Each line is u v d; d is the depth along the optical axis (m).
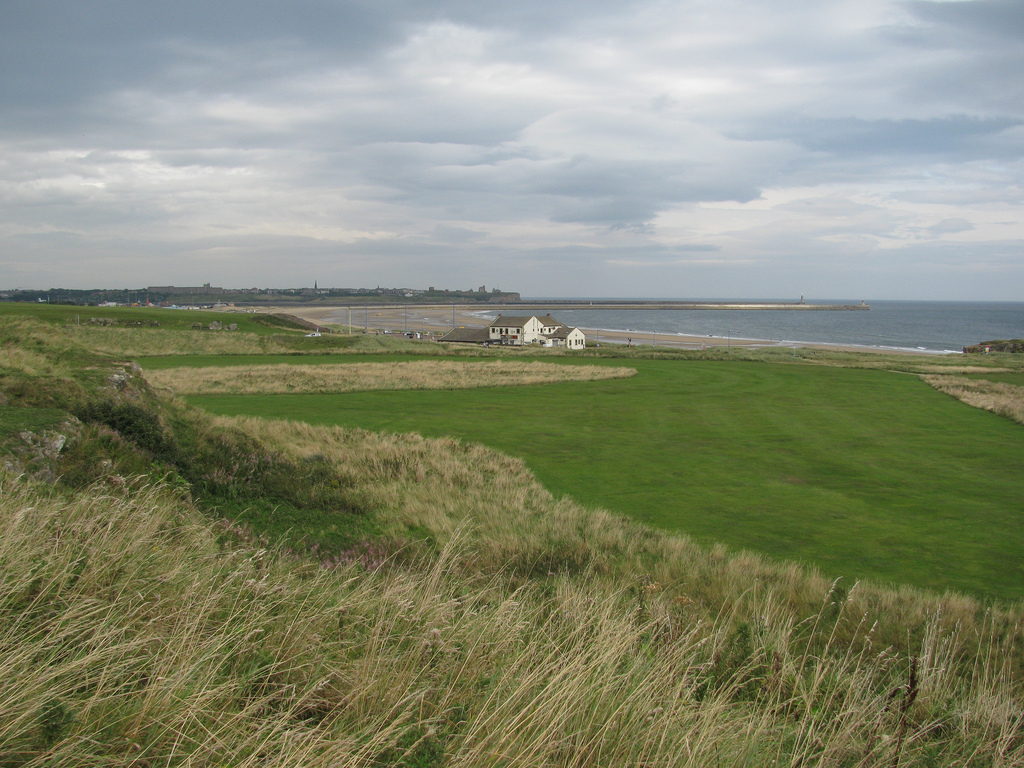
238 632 3.66
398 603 4.69
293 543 9.10
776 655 5.03
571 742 3.10
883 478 17.28
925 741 4.05
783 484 16.55
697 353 61.06
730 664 5.14
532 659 4.03
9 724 2.46
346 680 3.48
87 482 8.12
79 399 11.23
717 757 3.27
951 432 24.09
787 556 11.30
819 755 3.51
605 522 12.34
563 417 26.61
